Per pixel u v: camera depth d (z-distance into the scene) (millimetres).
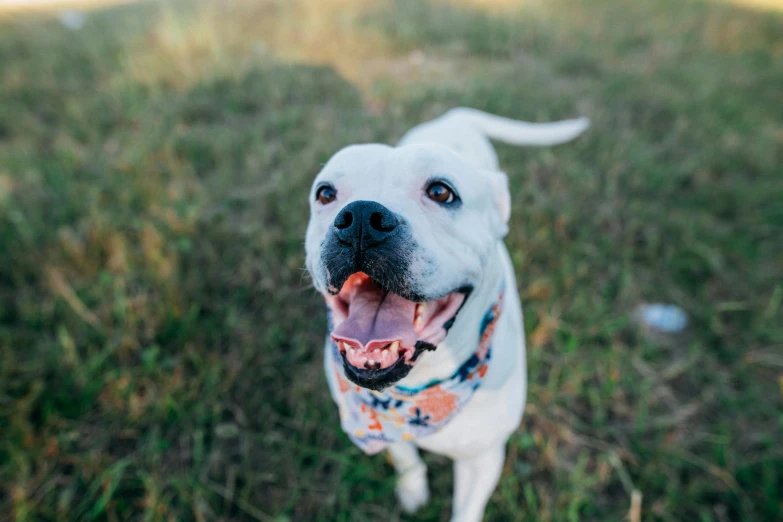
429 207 342
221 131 1009
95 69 1280
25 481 489
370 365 326
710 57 1491
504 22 1551
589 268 738
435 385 387
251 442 543
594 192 866
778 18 1890
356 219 299
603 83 1268
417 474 497
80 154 952
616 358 614
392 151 361
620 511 504
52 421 532
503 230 414
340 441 537
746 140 1067
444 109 1085
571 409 583
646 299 722
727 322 692
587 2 1914
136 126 1075
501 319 422
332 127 1024
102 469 507
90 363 570
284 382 599
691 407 591
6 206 796
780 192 905
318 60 1306
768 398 606
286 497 506
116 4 1959
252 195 837
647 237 785
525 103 1123
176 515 476
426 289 312
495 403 409
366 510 498
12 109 1109
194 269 695
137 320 630
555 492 516
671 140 1041
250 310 675
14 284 702
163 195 827
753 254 786
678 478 528
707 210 870
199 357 592
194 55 1323
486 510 493
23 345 619
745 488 521
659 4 1941
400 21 1528
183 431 541
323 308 675
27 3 2170
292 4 1669
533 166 898
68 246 713
